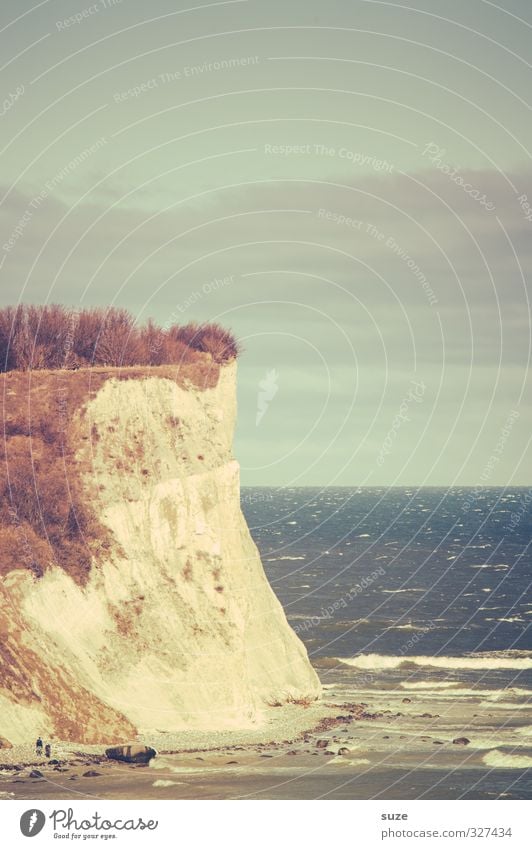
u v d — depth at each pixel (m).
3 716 45.50
